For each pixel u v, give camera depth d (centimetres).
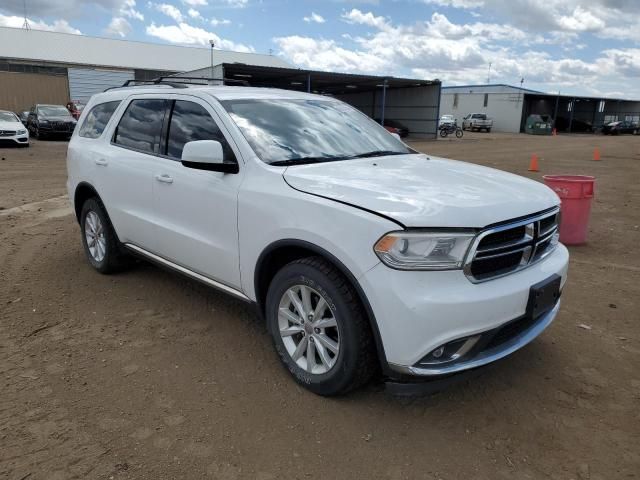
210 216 370
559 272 321
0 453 266
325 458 270
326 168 343
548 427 298
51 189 1091
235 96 401
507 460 271
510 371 356
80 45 5384
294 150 367
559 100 6222
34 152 1856
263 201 327
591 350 388
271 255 332
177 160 407
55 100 3234
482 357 284
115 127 488
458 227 266
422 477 258
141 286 496
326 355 312
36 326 409
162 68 5559
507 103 5966
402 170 350
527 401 322
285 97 430
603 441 287
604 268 589
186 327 412
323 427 293
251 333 403
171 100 429
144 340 390
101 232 518
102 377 339
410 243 265
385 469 263
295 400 317
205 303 457
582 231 689
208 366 354
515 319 289
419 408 312
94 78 4200
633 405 320
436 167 371
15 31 5200
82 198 545
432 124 3978
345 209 285
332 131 409
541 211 310
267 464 264
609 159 2153
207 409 307
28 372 342
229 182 353
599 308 467
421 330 263
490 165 1830
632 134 5578
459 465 267
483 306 270
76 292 480
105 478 252
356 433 289
